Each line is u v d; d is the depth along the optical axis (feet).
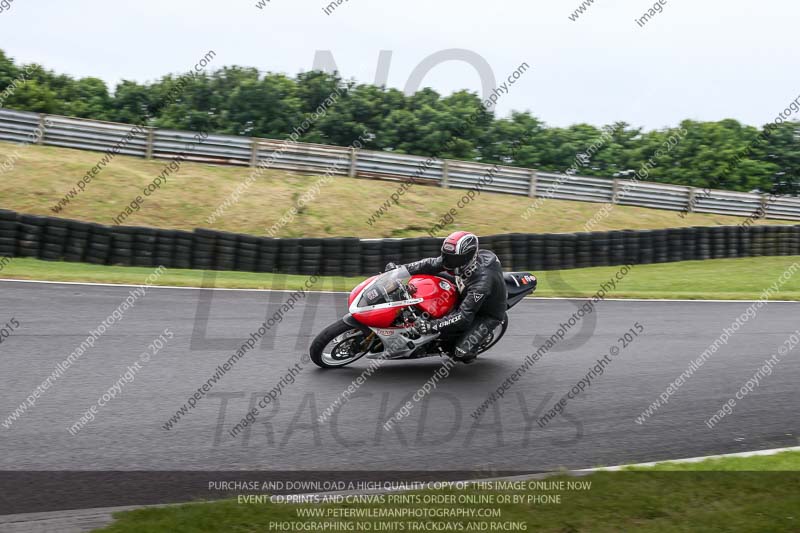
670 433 24.77
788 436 25.11
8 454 20.24
